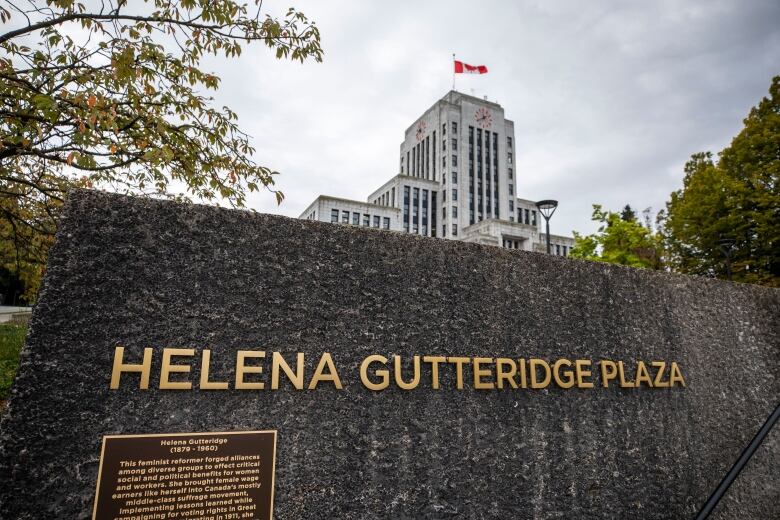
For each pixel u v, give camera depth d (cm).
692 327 373
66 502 182
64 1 412
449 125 6669
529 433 283
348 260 255
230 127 573
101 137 483
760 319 414
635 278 356
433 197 6669
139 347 204
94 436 190
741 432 370
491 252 300
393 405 248
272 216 242
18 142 465
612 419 316
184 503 197
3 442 178
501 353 286
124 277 208
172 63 513
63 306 195
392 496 237
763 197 1577
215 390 212
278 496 213
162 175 610
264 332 227
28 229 707
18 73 453
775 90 1717
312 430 226
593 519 291
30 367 186
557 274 322
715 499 302
